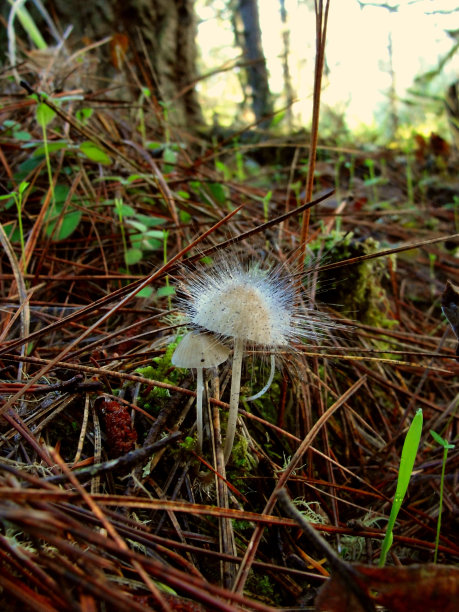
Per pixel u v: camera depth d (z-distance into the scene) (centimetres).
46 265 15
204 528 9
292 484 10
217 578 8
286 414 12
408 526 10
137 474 9
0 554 6
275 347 10
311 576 8
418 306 19
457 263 20
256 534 8
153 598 6
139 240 15
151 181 18
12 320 11
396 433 12
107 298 11
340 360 13
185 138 29
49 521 5
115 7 27
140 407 10
